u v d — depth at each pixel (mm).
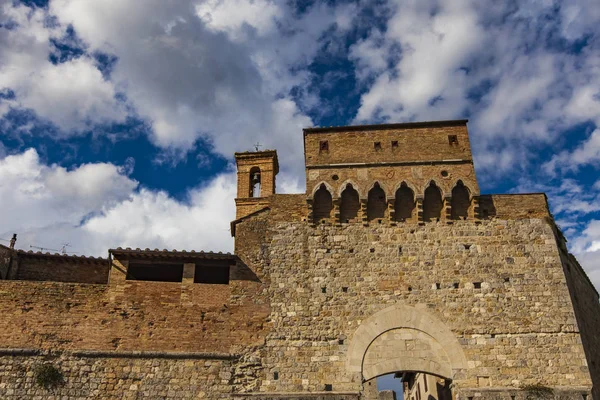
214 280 30141
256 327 26188
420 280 26969
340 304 26641
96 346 25234
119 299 26359
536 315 25859
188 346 25578
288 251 28109
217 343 25750
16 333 25094
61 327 25453
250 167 40281
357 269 27422
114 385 24500
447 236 27906
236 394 24594
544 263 27078
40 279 29844
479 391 24234
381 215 28781
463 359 25078
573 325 25547
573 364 24703
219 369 25141
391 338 25781
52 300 25984
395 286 26891
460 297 26438
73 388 24281
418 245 27797
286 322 26297
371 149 30188
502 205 28594
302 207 29328
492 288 26547
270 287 27188
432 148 29875
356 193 29156
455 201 28734
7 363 24438
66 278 30297
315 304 26688
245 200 38094
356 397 24438
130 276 30344
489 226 28062
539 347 25141
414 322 26016
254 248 28234
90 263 30562
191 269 27578
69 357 24859
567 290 26359
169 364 25109
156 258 27562
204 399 24469
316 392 24625
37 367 24484
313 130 31047
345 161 29875
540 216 28281
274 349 25688
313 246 28141
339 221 28688
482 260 27250
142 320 26000
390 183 29000
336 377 24969
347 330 26016
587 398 23891
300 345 25750
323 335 25922
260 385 24922
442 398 38719
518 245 27547
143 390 24500
